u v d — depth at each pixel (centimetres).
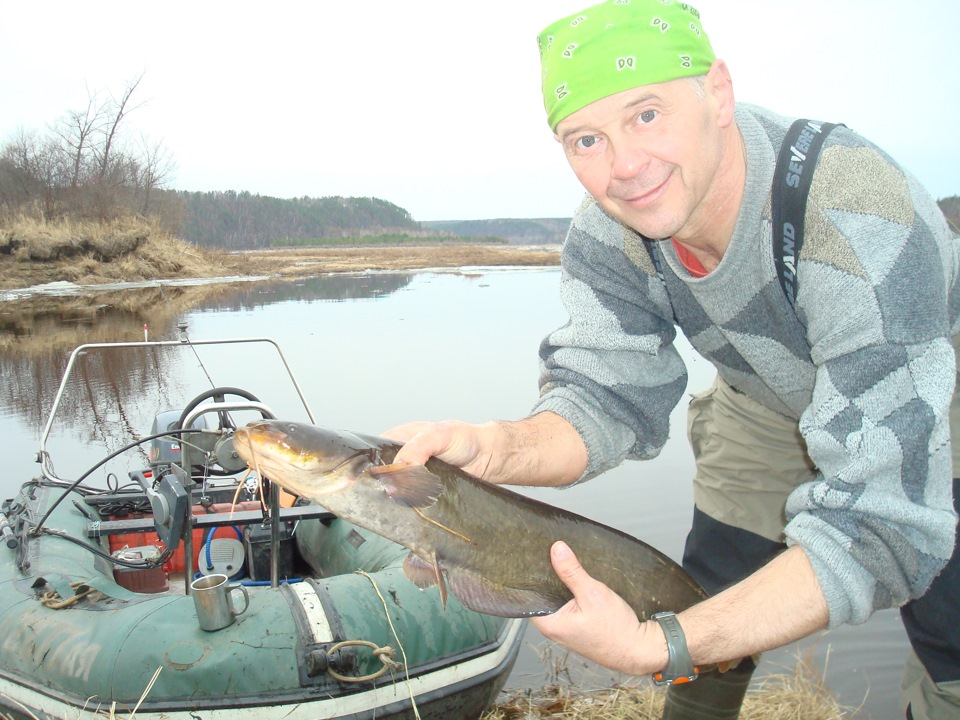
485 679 134
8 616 135
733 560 131
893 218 74
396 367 426
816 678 154
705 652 75
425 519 82
